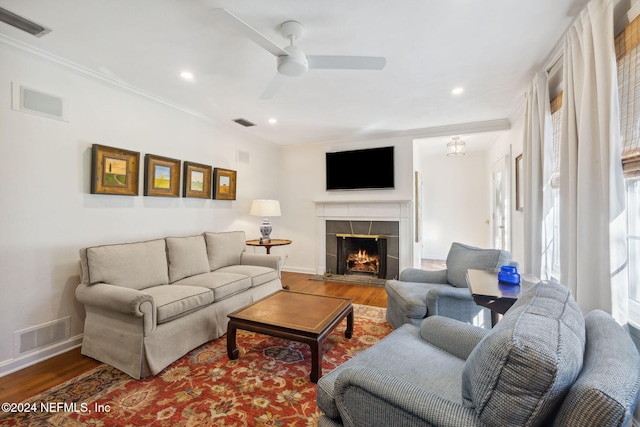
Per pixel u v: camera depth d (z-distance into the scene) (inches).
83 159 102.3
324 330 80.9
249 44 85.0
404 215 182.7
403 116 150.3
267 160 205.0
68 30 78.7
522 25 75.4
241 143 179.5
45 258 92.3
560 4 67.6
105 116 108.9
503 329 34.2
